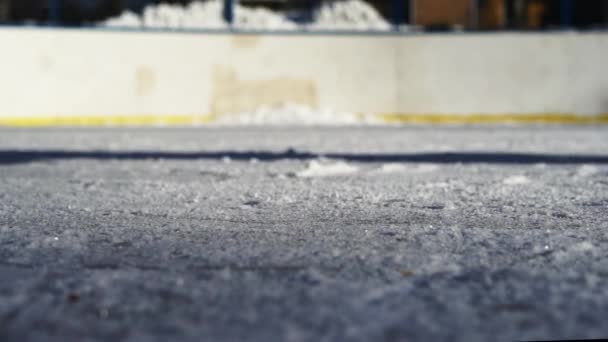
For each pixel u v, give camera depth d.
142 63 14.97
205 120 15.30
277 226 3.03
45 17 16.31
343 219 3.21
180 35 15.11
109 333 1.54
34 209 3.59
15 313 1.68
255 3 17.25
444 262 2.27
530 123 15.01
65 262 2.28
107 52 14.78
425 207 3.58
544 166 5.86
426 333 1.53
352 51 15.64
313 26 16.92
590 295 1.85
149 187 4.55
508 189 4.33
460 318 1.64
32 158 6.91
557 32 15.41
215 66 15.33
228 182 4.80
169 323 1.61
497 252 2.44
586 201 3.78
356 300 1.80
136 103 15.00
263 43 15.47
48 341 1.49
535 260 2.30
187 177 5.15
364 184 4.62
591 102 15.48
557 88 15.48
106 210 3.54
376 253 2.42
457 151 7.53
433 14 16.97
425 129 12.45
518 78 15.54
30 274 2.10
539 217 3.24
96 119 14.78
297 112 15.10
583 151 7.50
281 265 2.23
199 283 1.99
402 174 5.26
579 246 2.52
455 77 15.61
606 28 15.81
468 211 3.44
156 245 2.59
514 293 1.87
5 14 16.16
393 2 17.17
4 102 14.11
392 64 15.66
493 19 16.86
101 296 1.84
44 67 14.38
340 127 13.24
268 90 15.54
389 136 10.40
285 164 6.16
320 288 1.93
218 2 17.08
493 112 15.62
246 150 7.83
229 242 2.65
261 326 1.58
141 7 16.86
